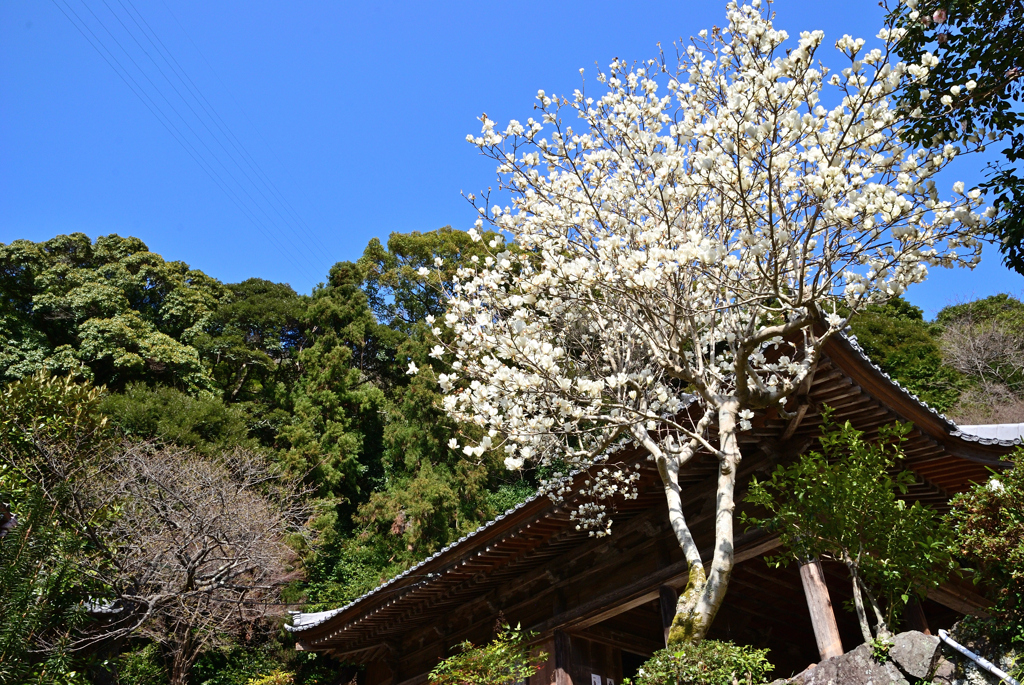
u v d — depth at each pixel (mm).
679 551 7266
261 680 12508
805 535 5184
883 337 24641
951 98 5125
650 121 6859
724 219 6168
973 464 6234
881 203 4848
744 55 5633
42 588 8305
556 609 8305
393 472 23062
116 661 11922
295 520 19641
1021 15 5074
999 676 4082
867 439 6293
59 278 25859
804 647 9844
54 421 12508
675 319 5559
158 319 28859
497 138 6516
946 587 6918
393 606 9367
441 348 6246
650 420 5543
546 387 5844
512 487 21828
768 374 6688
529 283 5797
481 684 6391
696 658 4520
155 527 12758
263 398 27797
